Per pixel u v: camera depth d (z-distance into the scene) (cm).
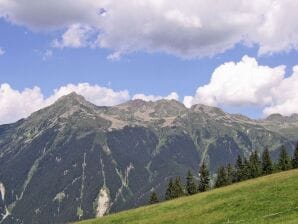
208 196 8988
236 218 6738
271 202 7050
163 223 7606
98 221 9362
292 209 6425
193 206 8400
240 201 7631
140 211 9356
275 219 6131
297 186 7562
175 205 8994
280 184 8075
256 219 6356
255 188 8394
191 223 7106
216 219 6944
